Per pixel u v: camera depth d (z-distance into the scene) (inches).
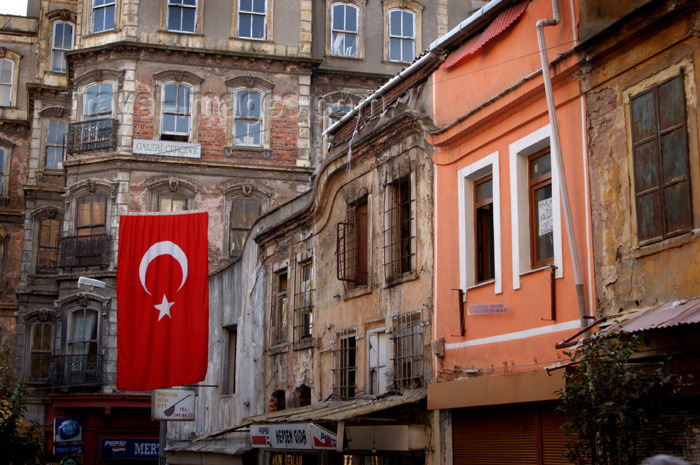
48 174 1697.8
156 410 948.6
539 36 464.1
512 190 507.5
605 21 437.7
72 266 1380.4
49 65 1759.4
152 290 917.8
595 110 444.1
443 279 573.0
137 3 1422.2
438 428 553.9
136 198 1374.3
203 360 903.1
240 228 1398.9
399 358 611.2
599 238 434.3
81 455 1381.6
